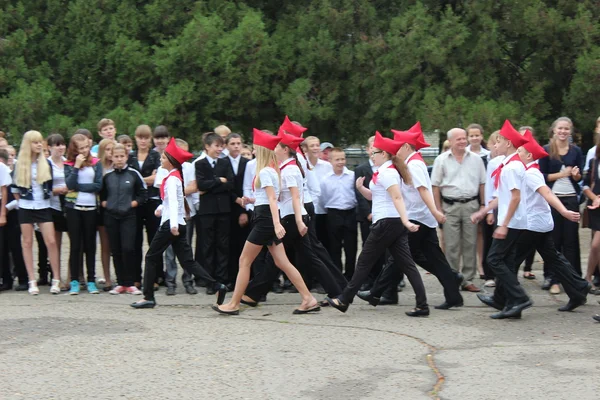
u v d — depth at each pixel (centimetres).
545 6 1681
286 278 1120
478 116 1599
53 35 1862
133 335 822
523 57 1822
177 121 1744
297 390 645
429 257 958
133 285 1087
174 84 1739
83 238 1108
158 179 962
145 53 1797
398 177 895
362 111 1825
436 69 1747
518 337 817
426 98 1656
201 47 1697
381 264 1097
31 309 959
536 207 912
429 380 670
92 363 720
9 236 1108
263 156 902
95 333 830
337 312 947
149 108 1700
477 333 835
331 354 751
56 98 1819
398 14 1791
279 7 1900
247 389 647
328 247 1121
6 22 1828
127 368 704
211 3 1825
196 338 810
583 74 1647
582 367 705
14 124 1720
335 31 1777
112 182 1064
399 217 902
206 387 652
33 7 1861
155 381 667
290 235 935
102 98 1834
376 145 905
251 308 972
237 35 1708
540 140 1744
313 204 1008
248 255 920
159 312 945
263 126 1850
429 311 934
